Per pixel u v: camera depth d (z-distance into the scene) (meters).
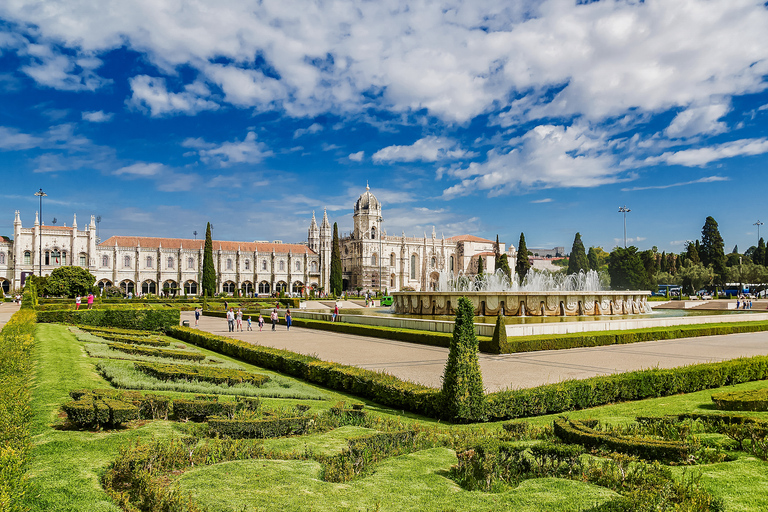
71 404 11.48
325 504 8.05
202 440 11.34
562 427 12.27
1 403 12.09
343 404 16.08
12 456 8.38
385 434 11.82
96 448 10.10
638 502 8.01
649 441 11.05
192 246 133.00
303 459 10.40
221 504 7.83
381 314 55.28
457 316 15.66
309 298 119.44
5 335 26.95
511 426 13.42
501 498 8.55
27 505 7.36
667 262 177.12
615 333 35.97
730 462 10.53
